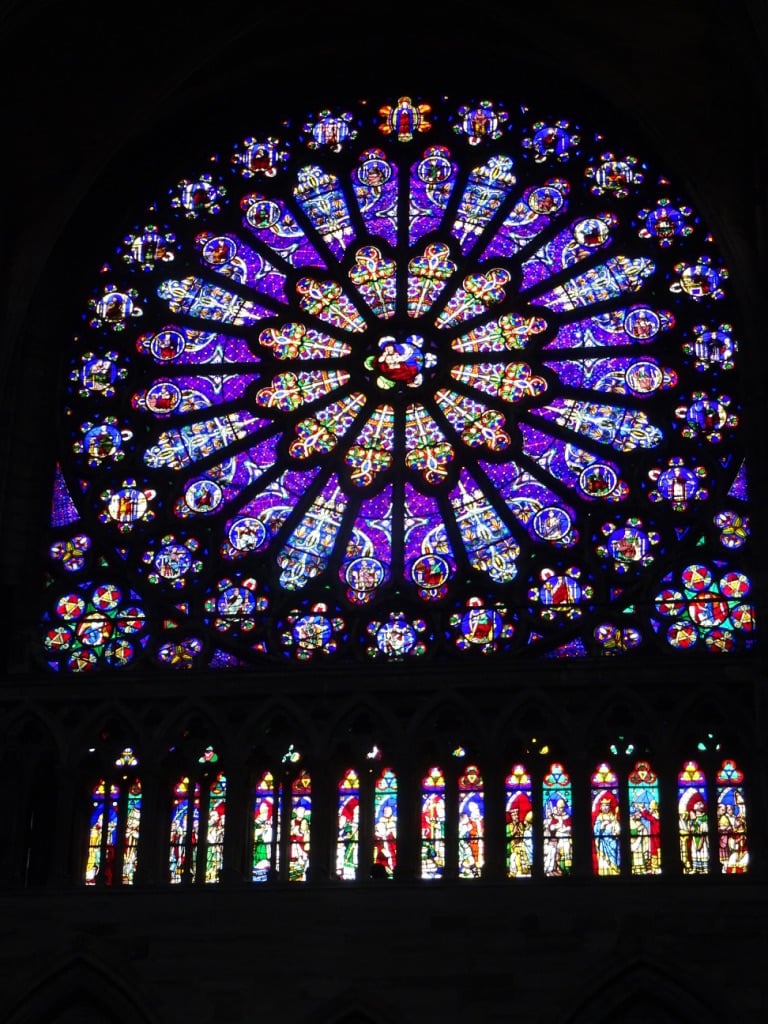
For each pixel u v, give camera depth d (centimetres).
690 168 4153
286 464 4128
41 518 4116
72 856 3631
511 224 4378
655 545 3950
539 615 3878
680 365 4153
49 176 4228
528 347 4206
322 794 3609
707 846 3538
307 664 3775
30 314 4294
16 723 3712
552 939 3384
